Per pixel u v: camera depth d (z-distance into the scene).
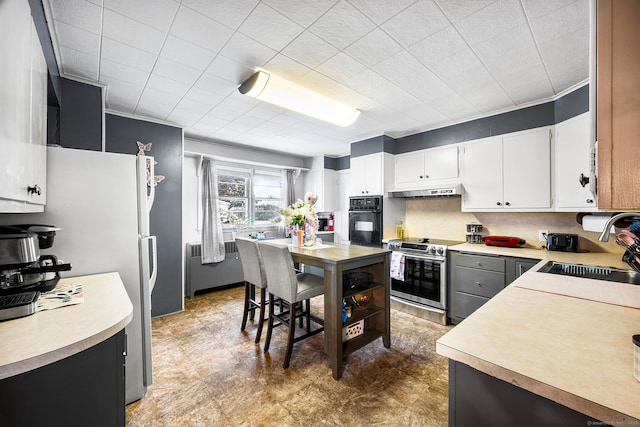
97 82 2.27
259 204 5.14
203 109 2.89
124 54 1.89
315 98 2.50
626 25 0.69
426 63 2.02
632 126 0.67
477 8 1.48
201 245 4.04
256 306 2.82
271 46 1.82
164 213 3.23
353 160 4.14
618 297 1.20
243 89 2.29
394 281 3.41
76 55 1.89
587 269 1.85
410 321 3.04
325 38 1.74
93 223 1.66
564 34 1.69
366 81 2.29
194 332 2.74
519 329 0.87
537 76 2.20
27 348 0.78
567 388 0.58
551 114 2.58
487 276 2.68
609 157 0.70
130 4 1.43
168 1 1.42
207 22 1.58
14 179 0.94
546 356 0.71
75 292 1.29
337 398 1.76
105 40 1.73
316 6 1.46
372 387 1.87
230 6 1.46
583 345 0.77
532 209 2.67
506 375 0.66
